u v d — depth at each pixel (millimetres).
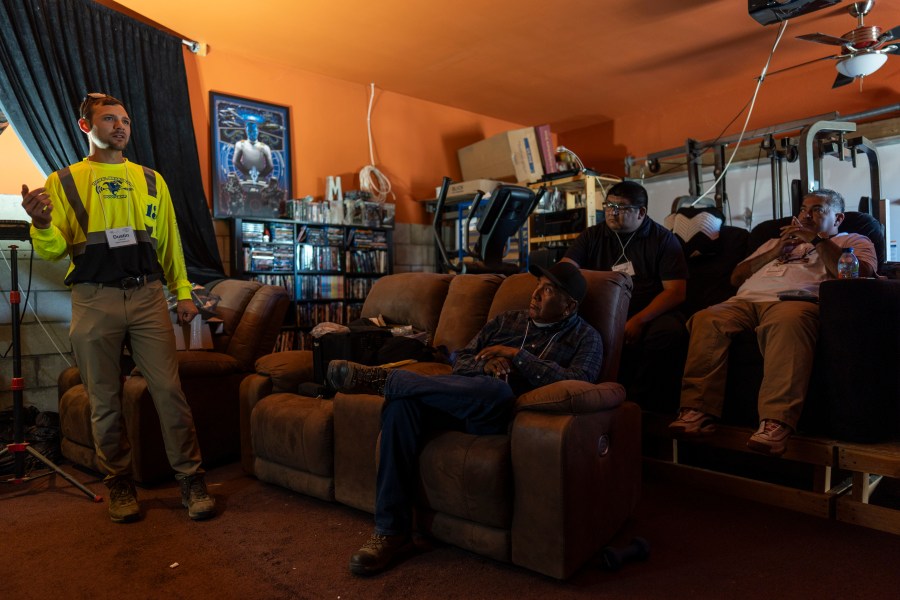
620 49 4973
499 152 5938
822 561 1826
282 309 3250
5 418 3277
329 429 2311
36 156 3551
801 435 2283
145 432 2631
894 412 2197
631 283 2322
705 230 3264
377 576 1768
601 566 1812
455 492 1825
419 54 4941
